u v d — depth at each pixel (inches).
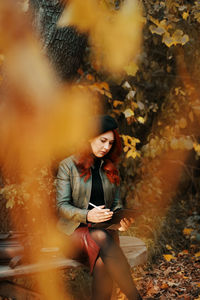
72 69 119.0
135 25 78.9
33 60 106.7
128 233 166.7
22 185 125.6
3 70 110.3
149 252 154.0
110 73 163.3
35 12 109.1
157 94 195.8
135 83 182.9
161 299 116.4
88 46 154.7
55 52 111.4
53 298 117.0
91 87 147.9
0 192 124.0
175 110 189.9
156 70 187.8
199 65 186.7
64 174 111.9
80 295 121.3
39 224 132.0
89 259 102.7
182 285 129.5
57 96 113.6
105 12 89.0
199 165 239.0
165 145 179.2
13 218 130.0
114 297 118.5
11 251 99.3
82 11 65.5
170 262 151.8
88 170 112.0
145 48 175.9
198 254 157.9
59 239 111.4
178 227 192.2
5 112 110.6
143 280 134.0
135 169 191.6
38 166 129.4
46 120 113.2
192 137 199.3
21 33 100.6
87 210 105.0
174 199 230.1
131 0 74.4
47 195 132.4
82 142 113.5
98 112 166.6
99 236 102.3
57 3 109.0
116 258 98.8
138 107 173.2
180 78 191.5
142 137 197.2
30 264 100.0
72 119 115.0
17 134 113.8
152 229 175.5
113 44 82.0
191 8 154.8
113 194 116.4
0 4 91.5
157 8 145.7
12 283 102.0
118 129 185.2
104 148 111.6
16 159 124.0
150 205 200.5
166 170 228.1
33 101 109.9
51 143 118.8
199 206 223.6
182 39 131.3
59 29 109.5
